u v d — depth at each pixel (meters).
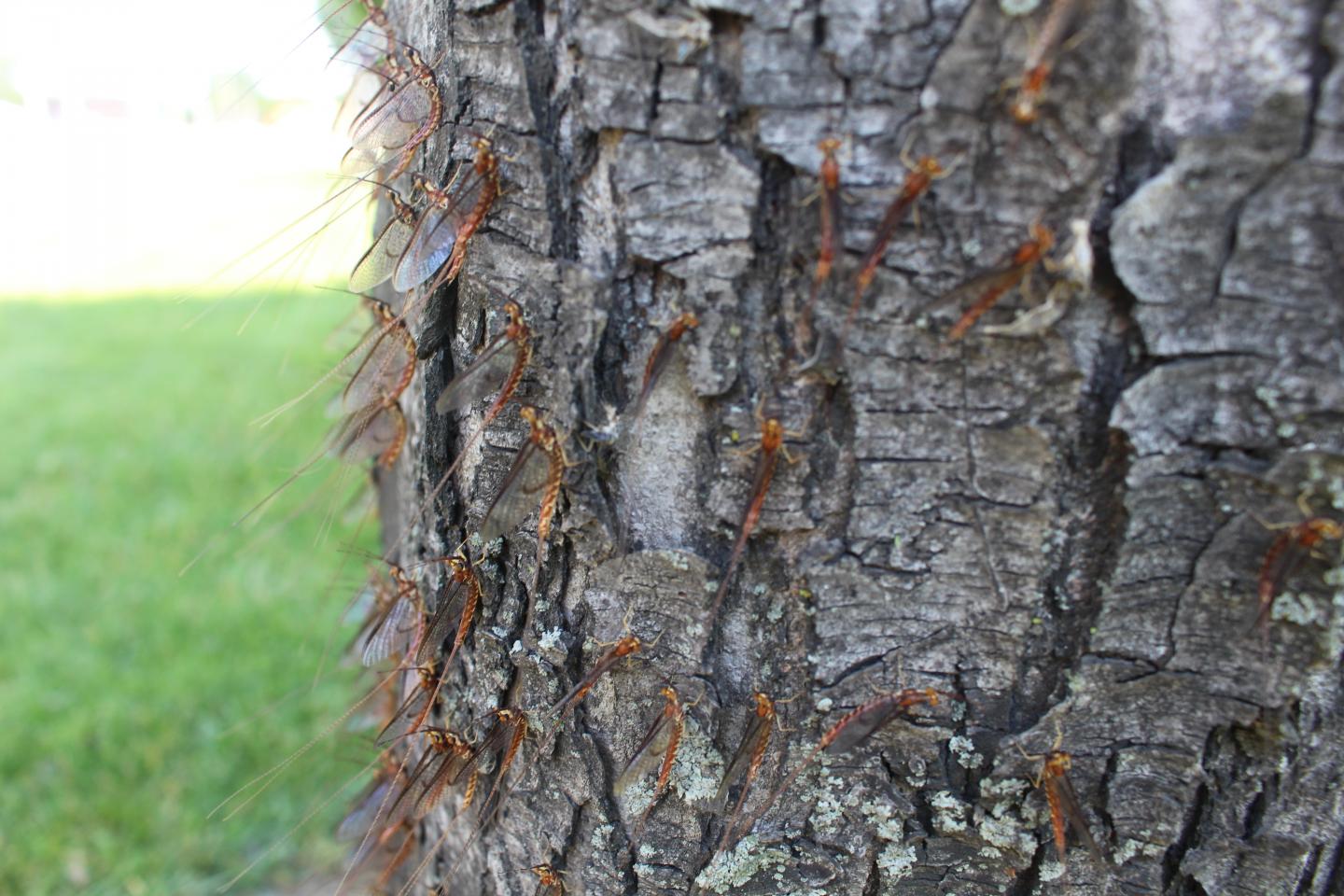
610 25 0.33
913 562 0.34
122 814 0.63
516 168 0.35
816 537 0.35
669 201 0.33
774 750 0.36
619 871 0.38
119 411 1.18
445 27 0.36
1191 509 0.33
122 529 0.93
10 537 0.91
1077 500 0.34
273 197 1.57
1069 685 0.35
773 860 0.37
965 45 0.31
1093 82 0.31
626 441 0.35
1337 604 0.33
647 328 0.35
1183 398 0.33
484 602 0.38
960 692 0.35
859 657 0.35
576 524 0.36
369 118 0.38
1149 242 0.32
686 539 0.36
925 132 0.32
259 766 0.67
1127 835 0.35
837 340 0.33
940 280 0.33
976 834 0.36
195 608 0.81
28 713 0.70
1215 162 0.31
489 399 0.36
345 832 0.46
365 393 0.41
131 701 0.71
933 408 0.34
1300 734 0.34
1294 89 0.31
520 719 0.38
